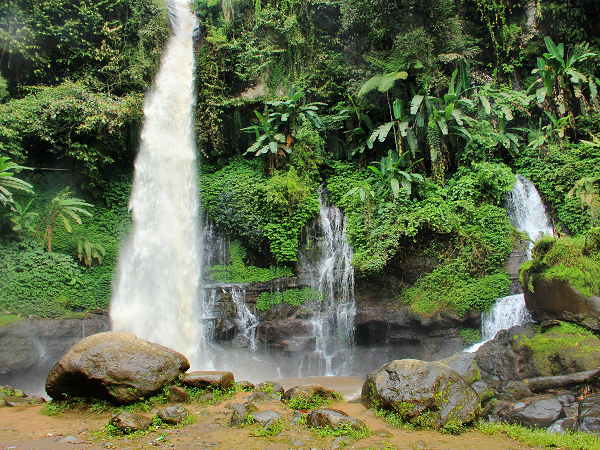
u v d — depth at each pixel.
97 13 15.55
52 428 5.67
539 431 5.62
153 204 16.06
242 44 17.72
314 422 5.66
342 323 13.34
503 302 11.70
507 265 12.79
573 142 16.14
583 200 13.34
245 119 17.50
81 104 13.95
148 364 6.51
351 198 14.91
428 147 15.31
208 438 5.28
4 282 11.30
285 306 13.73
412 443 5.23
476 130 15.05
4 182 11.73
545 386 7.38
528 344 8.51
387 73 14.97
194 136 17.09
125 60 16.14
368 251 13.30
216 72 17.28
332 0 17.69
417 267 13.32
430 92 15.55
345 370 12.96
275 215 14.82
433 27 15.36
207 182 16.55
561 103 15.73
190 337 13.34
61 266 12.60
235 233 15.59
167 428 5.61
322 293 13.97
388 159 14.41
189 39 18.81
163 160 16.47
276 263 14.83
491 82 17.33
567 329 8.46
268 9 17.80
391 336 13.01
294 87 16.27
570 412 6.38
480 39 17.19
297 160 15.73
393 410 6.11
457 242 13.08
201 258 15.66
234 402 6.55
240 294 13.77
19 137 13.11
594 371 7.08
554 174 14.68
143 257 15.27
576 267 8.77
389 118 16.34
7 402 7.02
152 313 14.21
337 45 17.88
